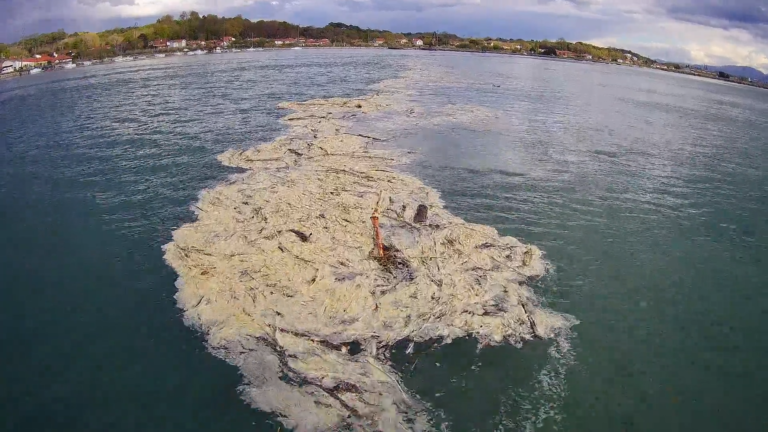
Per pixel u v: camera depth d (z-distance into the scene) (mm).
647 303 22656
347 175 34031
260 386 17328
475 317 20219
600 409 17078
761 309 22641
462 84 86562
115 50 145875
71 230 29125
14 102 69062
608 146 47094
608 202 33219
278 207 27719
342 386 17094
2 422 16641
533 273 24047
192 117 56000
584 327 20828
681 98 89125
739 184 38188
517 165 39719
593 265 25375
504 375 18109
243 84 82625
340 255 22984
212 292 21531
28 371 18609
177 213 30766
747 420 17031
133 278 24016
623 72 143875
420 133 48312
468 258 23828
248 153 40438
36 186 35875
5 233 28719
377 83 84312
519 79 98875
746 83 164875
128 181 36344
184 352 19156
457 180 35719
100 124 53531
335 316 19828
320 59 137125
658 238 28641
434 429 15977
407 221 26781
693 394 17922
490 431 16031
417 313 20125
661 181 37906
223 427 16062
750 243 28578
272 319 19766
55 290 23312
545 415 16703
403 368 18094
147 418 16609
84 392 17688
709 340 20578
